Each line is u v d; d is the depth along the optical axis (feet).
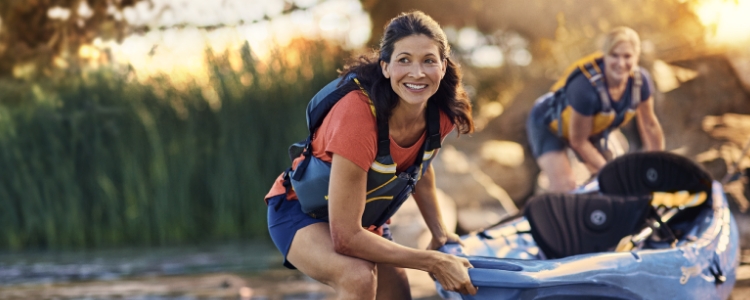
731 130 25.12
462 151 29.58
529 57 37.96
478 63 38.14
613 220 12.55
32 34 28.78
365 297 9.25
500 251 12.34
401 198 9.80
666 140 25.96
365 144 8.81
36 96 28.40
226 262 21.80
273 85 29.40
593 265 9.71
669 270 10.39
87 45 29.12
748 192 22.43
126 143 28.50
